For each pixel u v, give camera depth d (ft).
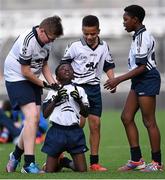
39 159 109.09
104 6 274.57
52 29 86.22
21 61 87.30
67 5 273.54
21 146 89.61
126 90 252.62
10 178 80.59
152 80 88.63
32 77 87.35
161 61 255.09
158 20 246.68
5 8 264.93
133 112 90.94
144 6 270.87
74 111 86.94
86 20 91.25
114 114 229.45
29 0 272.72
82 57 92.79
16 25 243.19
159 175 82.89
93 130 93.61
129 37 262.67
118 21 247.29
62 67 87.51
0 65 238.27
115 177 80.64
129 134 90.94
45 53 89.40
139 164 90.43
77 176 81.51
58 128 86.89
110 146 131.64
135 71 87.61
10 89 88.89
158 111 238.89
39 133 140.05
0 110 140.05
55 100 86.22
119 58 267.59
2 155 118.01
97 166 92.27
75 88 87.20
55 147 86.48
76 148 87.04
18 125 146.00
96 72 93.81
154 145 89.71
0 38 236.84
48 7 272.51
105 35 249.14
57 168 89.04
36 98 89.45
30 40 86.89
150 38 88.17
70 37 250.98
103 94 259.39
